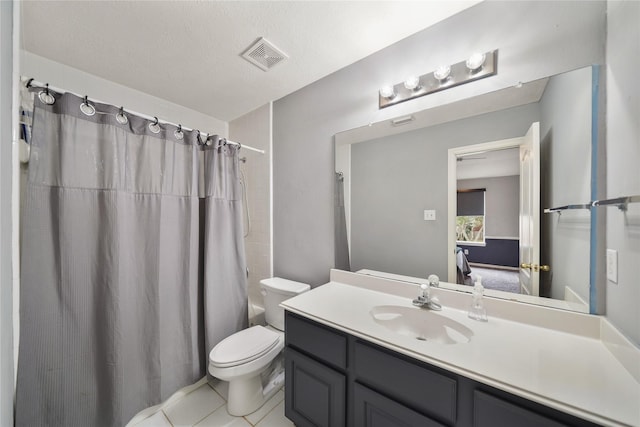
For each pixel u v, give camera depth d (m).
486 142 1.13
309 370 1.13
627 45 0.73
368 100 1.50
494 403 0.67
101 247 1.21
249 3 1.09
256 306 2.16
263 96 1.96
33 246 1.04
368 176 1.52
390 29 1.28
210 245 1.61
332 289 1.48
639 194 0.66
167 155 1.46
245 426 1.30
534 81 1.00
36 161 1.04
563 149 0.95
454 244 1.23
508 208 1.08
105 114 1.22
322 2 1.09
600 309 0.86
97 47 1.37
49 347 1.08
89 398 1.18
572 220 0.93
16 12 0.80
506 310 1.04
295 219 1.91
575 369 0.70
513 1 1.04
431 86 1.26
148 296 1.39
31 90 1.02
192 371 1.55
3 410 0.68
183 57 1.47
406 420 0.82
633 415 0.55
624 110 0.74
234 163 1.81
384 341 0.88
